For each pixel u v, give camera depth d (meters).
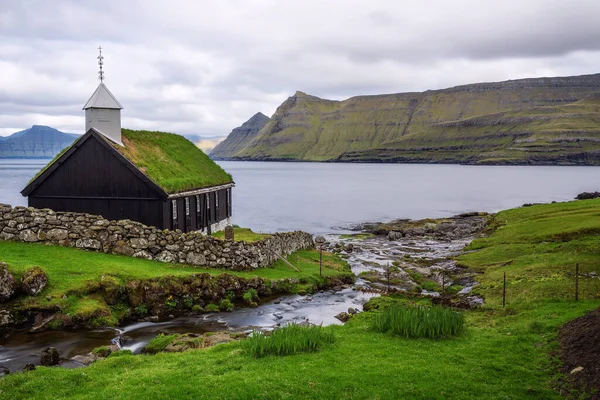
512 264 39.56
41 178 41.12
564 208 67.19
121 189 40.47
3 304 25.53
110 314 27.28
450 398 14.81
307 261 45.88
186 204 45.16
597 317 18.83
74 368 18.77
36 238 33.81
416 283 40.62
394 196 156.62
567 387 15.19
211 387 15.09
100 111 42.31
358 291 37.78
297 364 17.22
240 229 57.91
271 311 31.42
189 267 35.09
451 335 21.03
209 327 27.48
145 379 15.90
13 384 15.95
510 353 18.44
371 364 17.19
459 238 71.00
